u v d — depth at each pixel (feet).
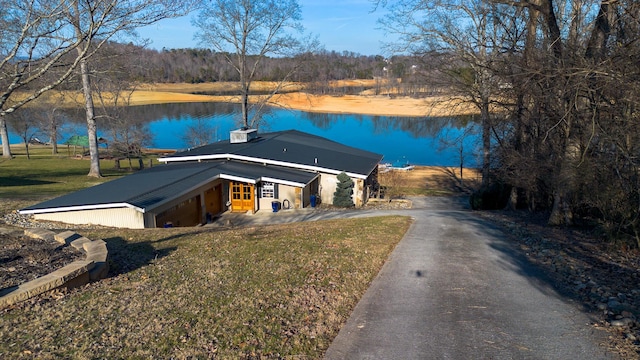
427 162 143.33
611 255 26.32
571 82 28.73
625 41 27.71
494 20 53.62
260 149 73.72
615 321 16.34
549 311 18.10
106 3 23.88
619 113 26.43
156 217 47.16
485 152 64.90
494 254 28.19
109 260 22.04
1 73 22.70
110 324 15.35
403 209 65.82
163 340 14.43
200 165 65.51
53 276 17.87
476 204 65.16
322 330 16.01
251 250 26.73
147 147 153.79
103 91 102.83
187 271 21.98
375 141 182.39
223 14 87.86
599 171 30.78
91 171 80.94
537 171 44.11
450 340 15.47
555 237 32.71
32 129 173.47
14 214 44.01
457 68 59.67
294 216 60.90
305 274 21.98
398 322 16.99
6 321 14.98
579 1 41.78
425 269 24.38
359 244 29.32
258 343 14.66
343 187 68.23
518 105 44.83
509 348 14.83
